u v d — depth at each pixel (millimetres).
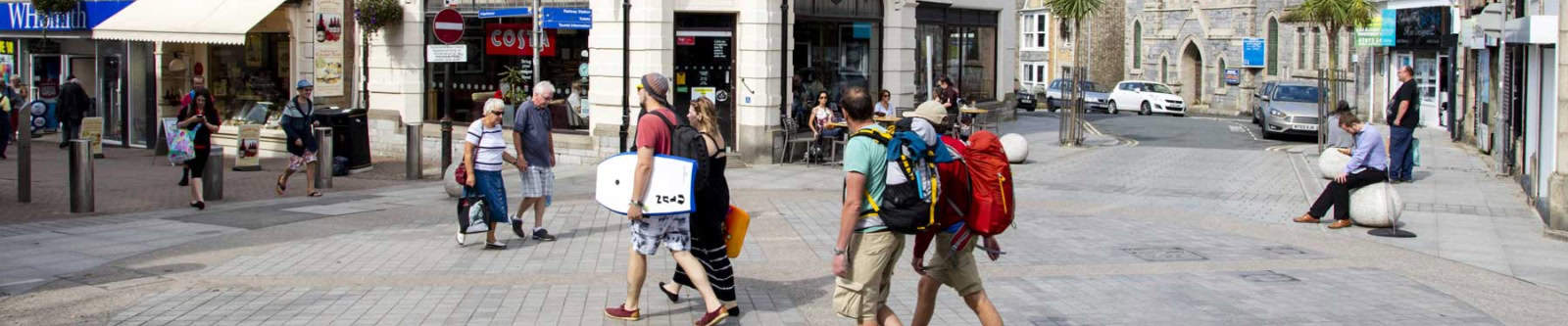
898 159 6480
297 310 8141
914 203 6488
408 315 7992
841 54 22531
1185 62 53219
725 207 8070
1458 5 25172
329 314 8016
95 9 24297
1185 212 14141
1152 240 11781
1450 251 11312
